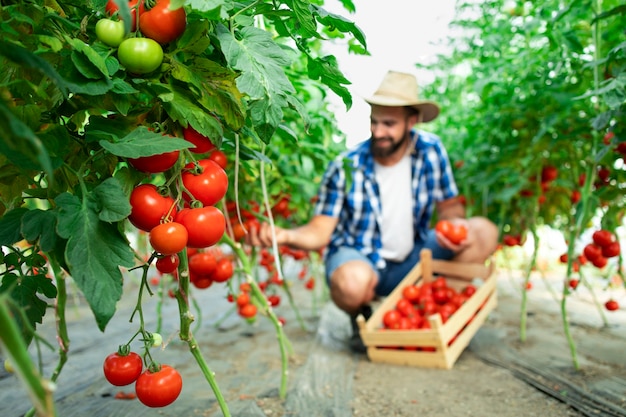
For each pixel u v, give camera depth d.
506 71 3.02
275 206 2.57
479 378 2.18
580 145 3.05
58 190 1.00
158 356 2.52
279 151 2.22
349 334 3.04
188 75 0.95
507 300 3.84
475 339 2.78
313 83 1.94
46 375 2.19
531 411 1.81
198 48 0.95
